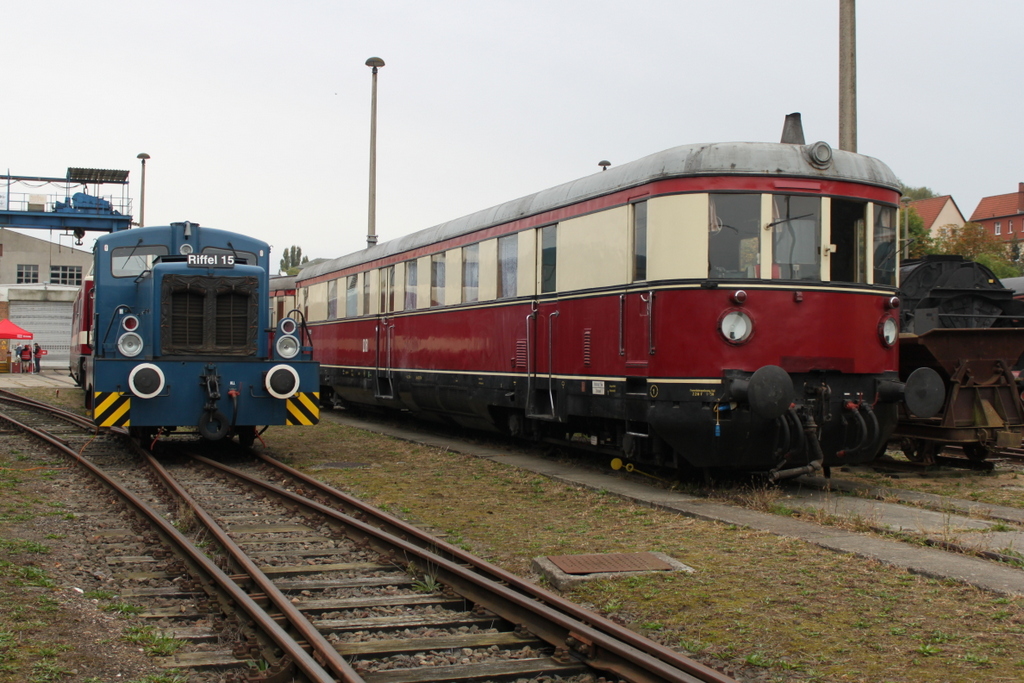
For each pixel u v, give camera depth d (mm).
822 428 9586
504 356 13031
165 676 4562
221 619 5586
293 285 25016
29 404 22453
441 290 15172
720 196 9422
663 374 9500
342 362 19875
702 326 9305
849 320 9625
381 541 7344
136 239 13125
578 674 4805
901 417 12258
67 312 45625
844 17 13227
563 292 11508
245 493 9992
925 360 11703
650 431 10062
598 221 10789
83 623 5336
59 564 6738
